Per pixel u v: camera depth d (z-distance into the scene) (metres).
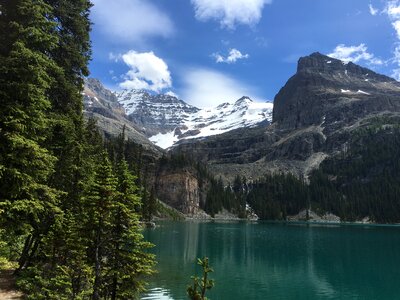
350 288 46.06
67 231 20.59
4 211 18.95
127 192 19.81
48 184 25.11
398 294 43.53
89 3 30.77
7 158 18.70
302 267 59.03
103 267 20.05
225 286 44.75
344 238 108.00
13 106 18.95
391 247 85.56
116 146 159.38
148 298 35.19
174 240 86.56
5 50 20.64
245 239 98.44
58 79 26.77
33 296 20.75
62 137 25.77
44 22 21.22
